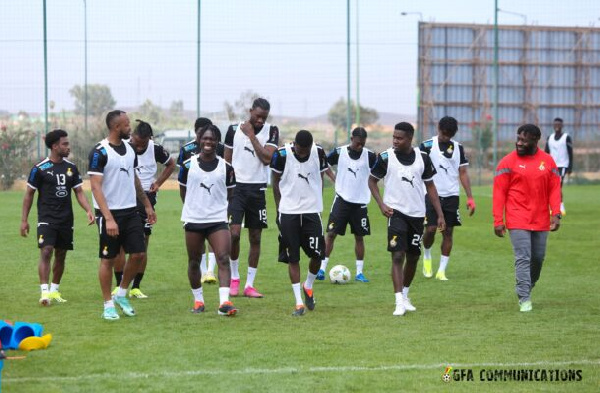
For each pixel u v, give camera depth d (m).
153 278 23.45
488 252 29.19
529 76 101.44
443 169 23.31
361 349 14.53
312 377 12.76
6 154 62.72
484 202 51.28
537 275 19.31
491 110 99.75
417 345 14.84
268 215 42.12
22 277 23.17
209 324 16.84
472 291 21.33
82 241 31.64
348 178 23.06
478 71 98.81
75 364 13.46
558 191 18.52
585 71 103.06
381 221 40.06
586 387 12.33
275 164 18.27
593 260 26.83
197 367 13.30
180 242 31.42
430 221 23.31
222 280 17.81
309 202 18.33
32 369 13.16
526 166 18.44
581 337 15.51
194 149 21.33
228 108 70.44
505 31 100.25
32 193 19.39
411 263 18.59
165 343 14.99
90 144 64.38
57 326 16.58
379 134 146.62
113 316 17.31
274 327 16.53
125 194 17.56
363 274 24.44
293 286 18.20
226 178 18.09
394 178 18.28
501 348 14.60
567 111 102.94
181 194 18.44
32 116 83.19
